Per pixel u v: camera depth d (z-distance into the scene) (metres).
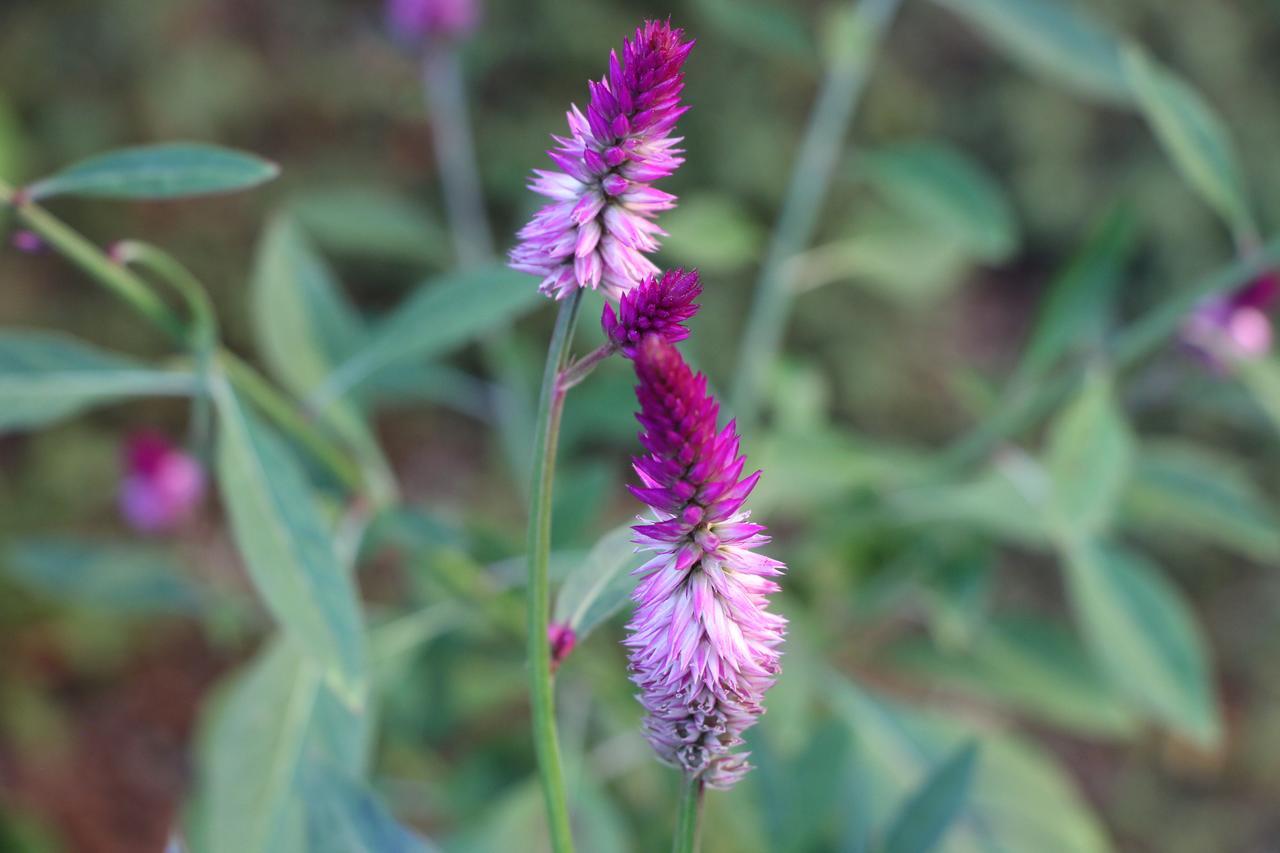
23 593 1.51
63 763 1.45
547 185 0.46
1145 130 2.00
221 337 1.77
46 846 1.24
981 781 0.76
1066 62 0.77
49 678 1.52
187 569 0.86
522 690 0.84
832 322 1.78
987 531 0.80
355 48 1.92
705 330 1.66
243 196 1.80
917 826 0.56
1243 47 1.95
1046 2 0.77
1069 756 1.57
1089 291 0.73
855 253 0.89
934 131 2.02
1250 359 0.69
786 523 1.09
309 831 0.53
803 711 0.74
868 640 0.91
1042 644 0.87
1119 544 1.68
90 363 0.58
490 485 1.69
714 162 1.78
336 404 0.65
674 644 0.45
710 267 0.90
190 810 0.77
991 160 2.04
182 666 1.58
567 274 0.46
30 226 0.55
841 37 0.85
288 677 0.58
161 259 0.56
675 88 0.45
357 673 0.55
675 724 0.46
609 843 0.71
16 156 1.70
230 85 1.81
